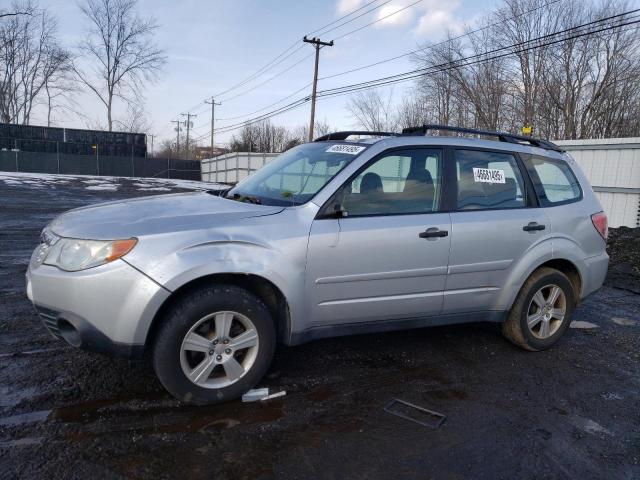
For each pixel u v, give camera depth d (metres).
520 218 4.27
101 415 3.08
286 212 3.48
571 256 4.55
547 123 33.12
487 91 34.34
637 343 4.96
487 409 3.46
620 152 13.15
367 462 2.78
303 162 4.18
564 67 32.09
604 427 3.31
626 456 2.99
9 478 2.47
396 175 3.89
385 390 3.65
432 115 38.81
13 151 42.28
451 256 3.94
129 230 3.08
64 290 2.99
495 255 4.14
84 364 3.75
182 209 3.52
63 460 2.63
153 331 3.13
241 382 3.32
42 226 11.11
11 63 56.16
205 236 3.15
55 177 36.59
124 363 3.79
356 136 4.52
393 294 3.79
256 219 3.38
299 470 2.67
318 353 4.24
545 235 4.39
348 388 3.65
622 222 13.21
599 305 6.32
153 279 2.97
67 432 2.88
